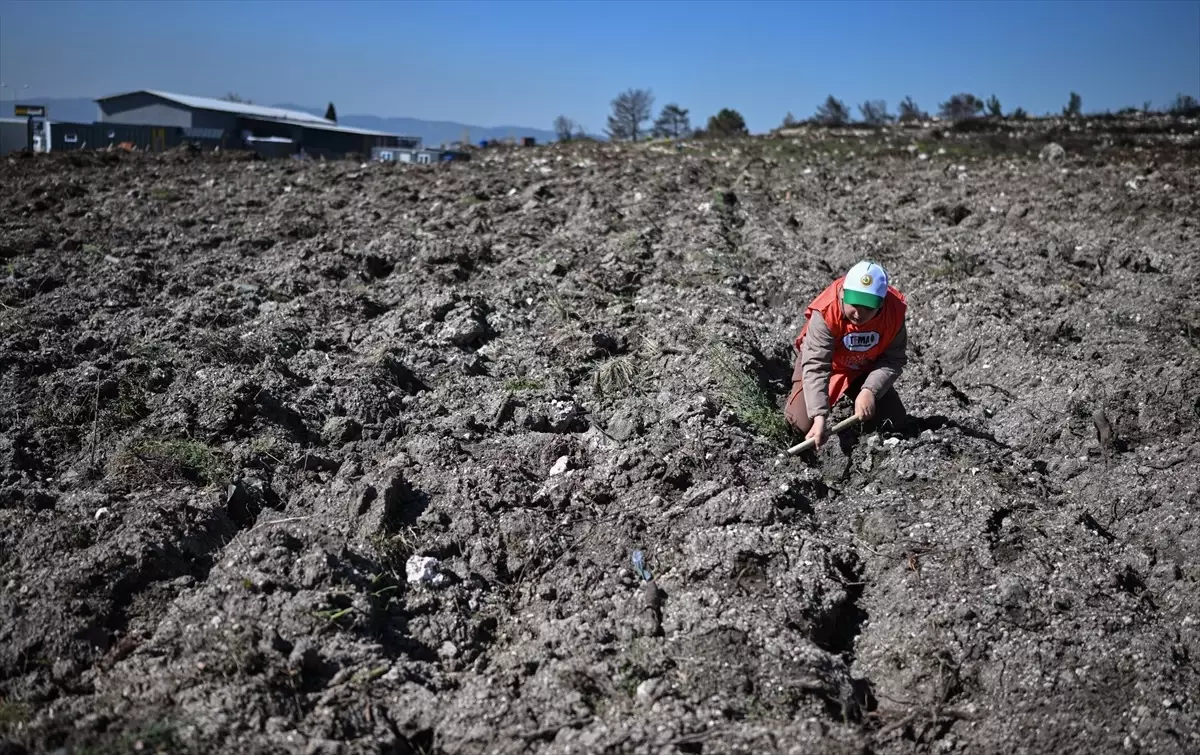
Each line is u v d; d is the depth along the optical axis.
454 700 3.76
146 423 5.56
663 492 5.14
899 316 5.52
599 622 4.20
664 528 4.82
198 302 7.64
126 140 30.62
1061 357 7.25
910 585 4.46
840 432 5.76
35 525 4.58
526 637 4.19
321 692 3.70
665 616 4.20
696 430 5.66
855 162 17.77
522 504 5.07
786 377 7.04
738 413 5.95
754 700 3.74
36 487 5.00
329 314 7.71
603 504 5.14
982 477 5.17
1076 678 3.91
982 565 4.50
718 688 3.77
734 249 9.92
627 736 3.48
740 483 5.19
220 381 6.00
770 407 6.21
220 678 3.65
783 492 5.02
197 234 10.31
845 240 10.34
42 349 6.41
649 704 3.71
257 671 3.69
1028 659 4.00
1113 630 4.16
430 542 4.70
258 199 12.39
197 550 4.56
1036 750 3.68
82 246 9.45
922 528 4.79
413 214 11.41
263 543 4.41
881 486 5.30
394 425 5.84
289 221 10.78
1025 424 6.32
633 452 5.41
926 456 5.40
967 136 25.09
